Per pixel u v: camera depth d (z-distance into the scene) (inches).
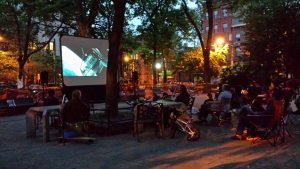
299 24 831.1
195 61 1526.8
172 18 1127.0
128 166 255.1
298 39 821.9
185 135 379.9
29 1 823.1
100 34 934.4
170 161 267.6
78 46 550.6
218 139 355.6
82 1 797.9
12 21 1040.8
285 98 431.5
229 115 475.5
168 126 420.2
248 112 344.2
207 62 1073.5
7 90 792.3
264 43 855.1
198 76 1529.3
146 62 1504.7
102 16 923.4
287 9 845.8
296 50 831.1
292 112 467.2
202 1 1127.6
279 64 871.7
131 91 885.2
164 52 1560.0
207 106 459.8
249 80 821.2
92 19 815.7
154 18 1109.1
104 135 385.1
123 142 345.4
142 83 1803.6
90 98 565.6
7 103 644.7
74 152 303.7
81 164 262.5
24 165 262.4
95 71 575.8
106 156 287.1
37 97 746.2
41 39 1716.3
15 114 642.8
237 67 884.6
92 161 271.1
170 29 1179.3
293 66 868.0
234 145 324.8
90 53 568.4
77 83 546.0
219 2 1154.0
